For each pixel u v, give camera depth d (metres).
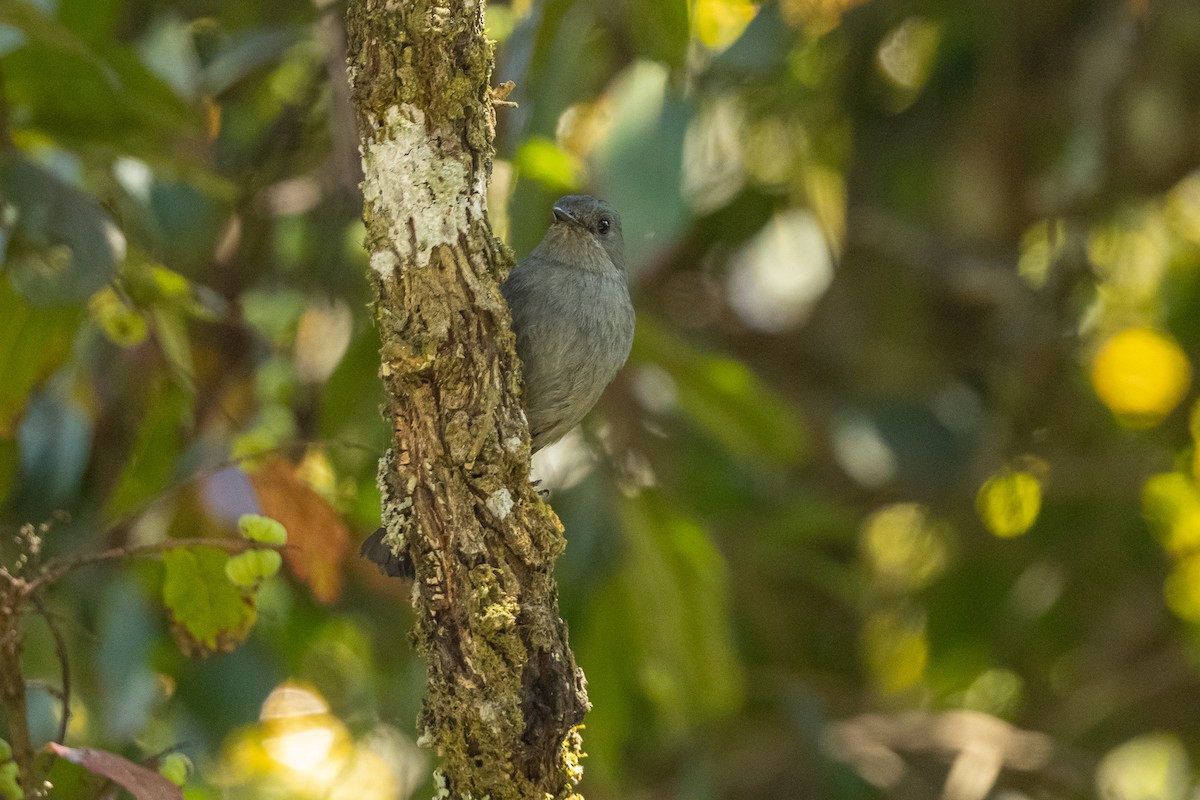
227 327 10.86
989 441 13.55
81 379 9.99
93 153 8.85
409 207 6.38
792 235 13.46
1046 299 13.11
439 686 6.26
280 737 12.27
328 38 10.16
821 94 13.24
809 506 12.95
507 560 6.35
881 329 14.07
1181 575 13.96
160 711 9.95
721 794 13.35
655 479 11.72
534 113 9.15
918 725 13.54
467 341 6.37
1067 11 13.37
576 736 6.54
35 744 8.88
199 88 10.49
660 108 9.03
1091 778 13.05
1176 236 14.27
